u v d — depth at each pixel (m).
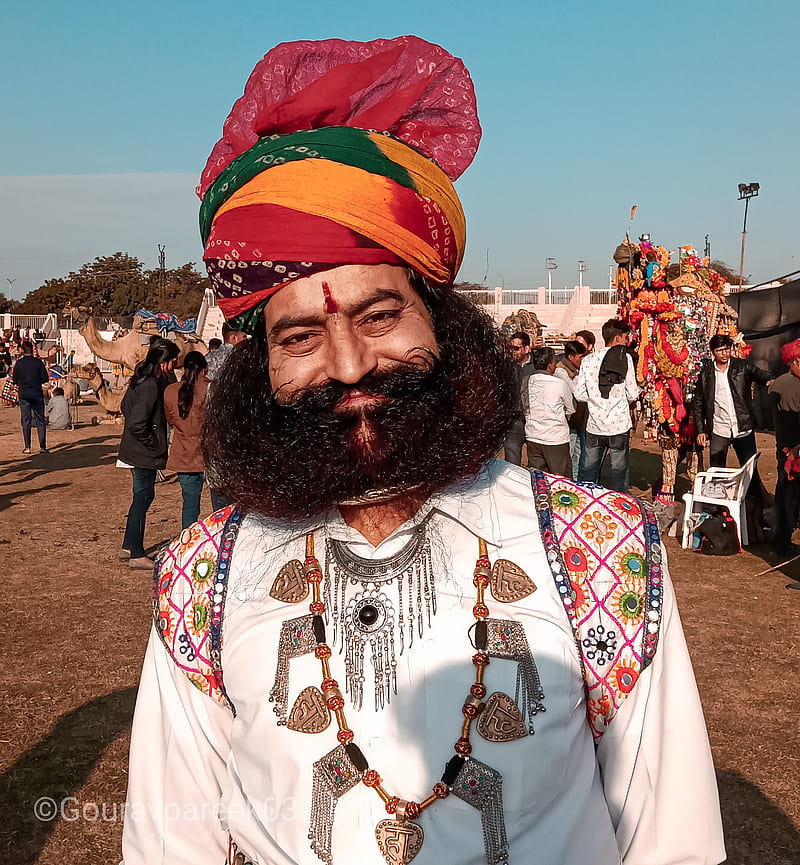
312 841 1.04
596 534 1.13
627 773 1.09
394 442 1.10
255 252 1.08
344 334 1.10
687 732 1.11
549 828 1.02
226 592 1.20
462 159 1.25
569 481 1.21
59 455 13.09
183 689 1.21
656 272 8.30
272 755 1.08
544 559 1.12
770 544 7.05
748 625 5.19
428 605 1.08
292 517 1.15
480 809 1.01
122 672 4.54
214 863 1.21
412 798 1.02
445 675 1.05
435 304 1.19
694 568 6.45
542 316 31.56
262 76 1.24
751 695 4.21
